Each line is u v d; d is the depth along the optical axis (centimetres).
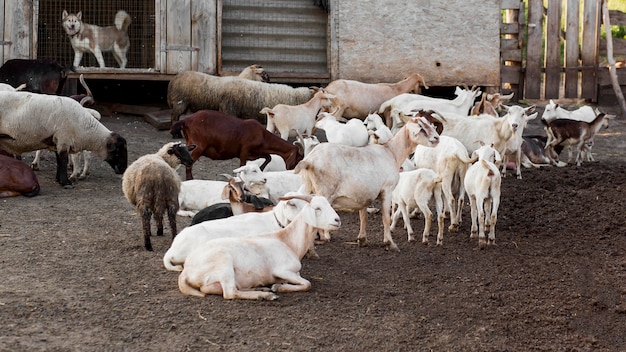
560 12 1977
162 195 891
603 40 2073
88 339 644
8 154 1237
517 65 1992
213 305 715
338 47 1791
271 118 1418
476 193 958
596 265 895
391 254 920
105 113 1738
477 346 681
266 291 742
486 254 931
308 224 768
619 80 2019
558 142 1443
